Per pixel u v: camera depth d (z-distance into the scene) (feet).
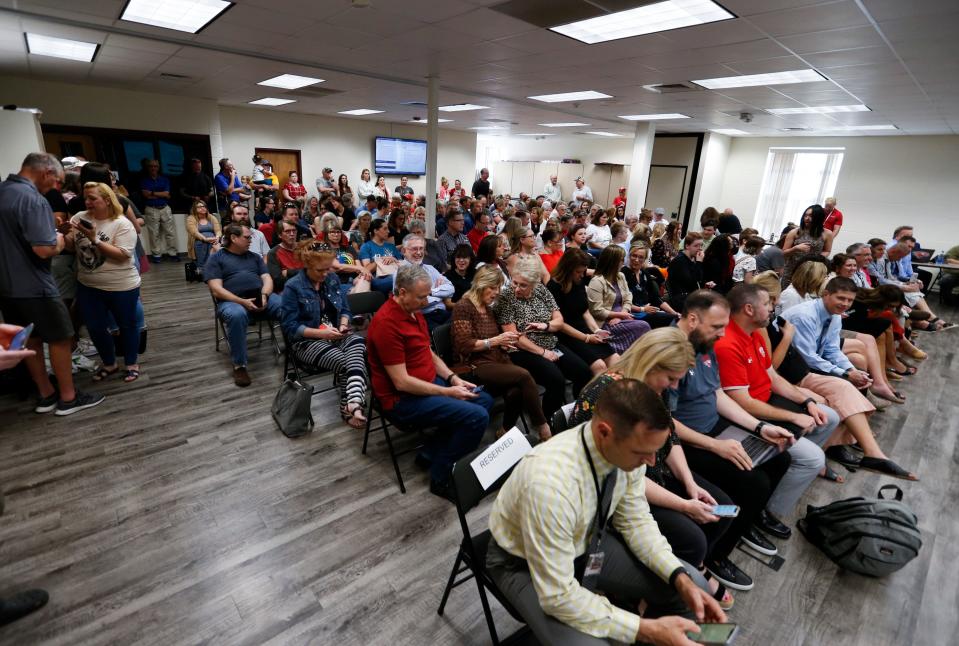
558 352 9.38
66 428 8.71
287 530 6.62
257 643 5.03
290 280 9.56
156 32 13.78
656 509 5.13
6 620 5.02
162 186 23.98
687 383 6.10
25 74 20.76
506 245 14.30
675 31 11.31
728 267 15.97
